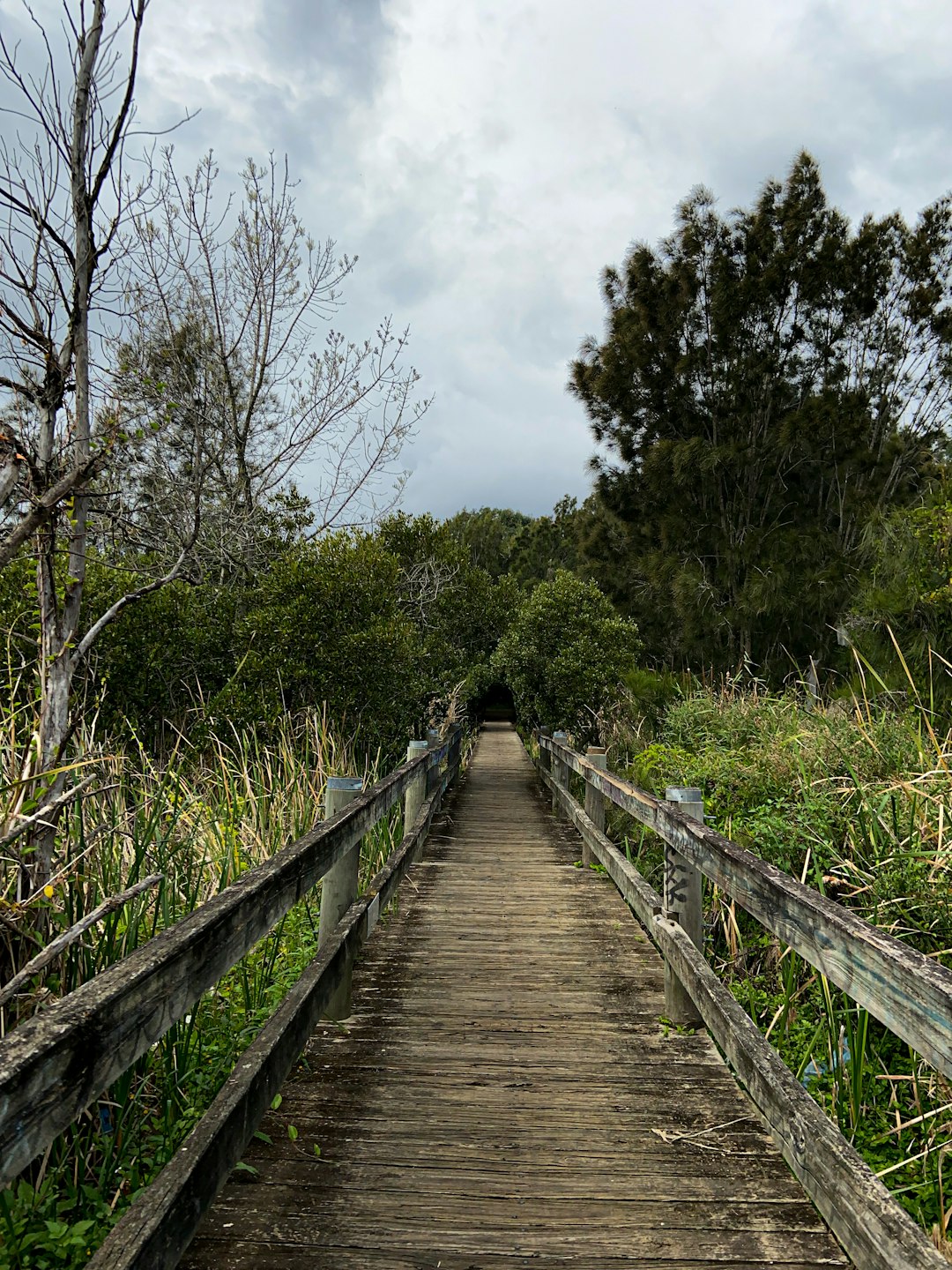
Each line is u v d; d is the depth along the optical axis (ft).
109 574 26.00
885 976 5.47
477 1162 8.66
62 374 9.47
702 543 53.01
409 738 33.55
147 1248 5.11
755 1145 9.07
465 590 56.75
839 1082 11.21
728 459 50.85
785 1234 7.50
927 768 15.83
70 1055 4.40
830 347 54.60
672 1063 11.12
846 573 46.73
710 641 49.88
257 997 12.72
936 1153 9.99
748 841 16.34
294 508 36.22
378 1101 9.98
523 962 15.24
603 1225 7.61
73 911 9.40
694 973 10.46
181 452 26.94
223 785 19.79
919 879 12.92
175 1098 9.20
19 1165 3.93
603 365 59.00
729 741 25.21
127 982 5.03
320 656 27.37
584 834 23.06
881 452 51.96
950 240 53.16
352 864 12.67
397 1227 7.52
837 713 22.35
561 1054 11.37
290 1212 7.73
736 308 52.19
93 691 24.50
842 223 53.26
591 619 40.91
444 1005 13.12
